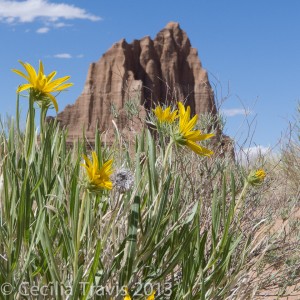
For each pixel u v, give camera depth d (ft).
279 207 13.62
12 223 7.38
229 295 9.82
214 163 12.10
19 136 7.34
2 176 8.00
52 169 9.21
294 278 11.79
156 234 7.98
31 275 7.63
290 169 20.57
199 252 8.53
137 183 8.46
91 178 6.73
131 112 12.35
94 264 7.23
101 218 8.13
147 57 164.66
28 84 6.95
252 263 10.68
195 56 169.89
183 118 7.77
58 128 9.50
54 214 8.54
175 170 9.66
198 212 8.55
